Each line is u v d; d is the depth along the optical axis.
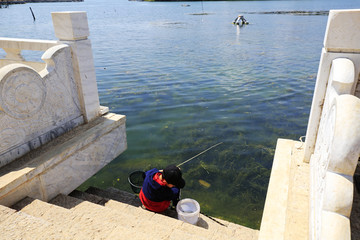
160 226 2.99
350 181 1.67
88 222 2.75
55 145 3.93
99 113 5.09
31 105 3.61
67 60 4.18
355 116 1.78
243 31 29.16
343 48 2.73
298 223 2.59
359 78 2.83
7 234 2.23
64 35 4.16
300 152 3.86
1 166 3.32
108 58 15.91
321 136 2.68
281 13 57.12
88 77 4.57
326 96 2.84
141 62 14.72
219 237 3.09
